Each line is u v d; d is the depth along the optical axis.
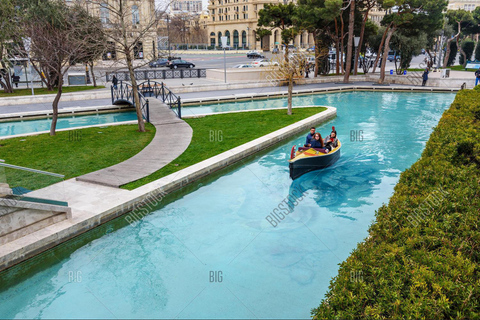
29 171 8.75
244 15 108.06
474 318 4.32
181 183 12.33
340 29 42.69
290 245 9.31
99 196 10.86
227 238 9.66
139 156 14.62
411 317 4.32
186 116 22.47
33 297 7.62
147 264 8.61
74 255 9.05
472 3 136.88
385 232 6.35
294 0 105.56
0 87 34.66
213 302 7.36
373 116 23.97
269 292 7.62
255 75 37.81
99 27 17.45
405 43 41.38
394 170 14.31
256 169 14.55
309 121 20.64
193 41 110.50
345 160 15.48
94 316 7.05
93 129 19.16
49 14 25.06
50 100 26.91
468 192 7.39
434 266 5.11
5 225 8.38
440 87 33.94
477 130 11.88
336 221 10.48
